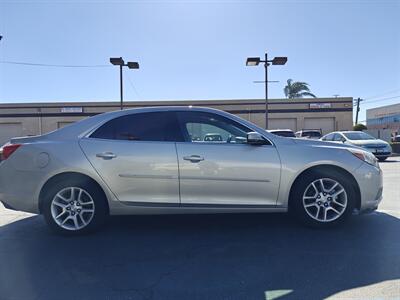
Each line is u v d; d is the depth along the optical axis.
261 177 4.80
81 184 4.79
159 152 4.78
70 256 4.15
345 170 4.90
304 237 4.70
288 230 5.00
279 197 4.86
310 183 4.89
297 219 5.32
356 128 44.38
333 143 5.18
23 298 3.18
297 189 4.91
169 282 3.47
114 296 3.21
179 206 4.81
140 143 4.82
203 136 4.94
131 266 3.86
